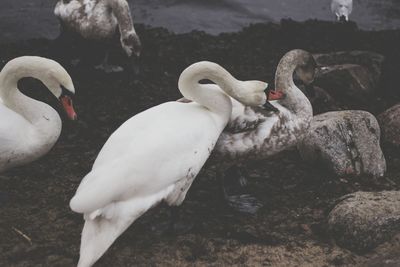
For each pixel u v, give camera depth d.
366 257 5.45
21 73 5.75
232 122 5.81
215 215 6.16
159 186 5.03
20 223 5.91
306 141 7.08
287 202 6.42
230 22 12.93
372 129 7.12
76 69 9.46
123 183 4.84
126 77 9.23
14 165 5.84
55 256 5.48
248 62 10.12
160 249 5.61
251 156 5.98
